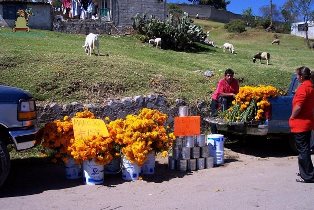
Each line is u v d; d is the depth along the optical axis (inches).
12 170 268.8
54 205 202.7
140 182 242.1
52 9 941.8
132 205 202.7
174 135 267.1
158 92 393.4
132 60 515.8
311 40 1672.0
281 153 328.8
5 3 903.7
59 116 329.1
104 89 378.3
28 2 900.0
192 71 511.5
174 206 201.0
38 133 245.4
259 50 1100.5
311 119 243.1
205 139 286.2
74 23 920.9
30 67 398.3
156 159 301.9
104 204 204.1
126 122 248.5
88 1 1125.1
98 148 234.8
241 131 316.2
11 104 221.5
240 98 316.5
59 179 248.8
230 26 1802.4
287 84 498.6
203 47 920.3
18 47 524.1
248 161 300.8
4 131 225.0
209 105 387.5
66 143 239.8
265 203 205.6
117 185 236.4
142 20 915.4
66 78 381.1
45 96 349.7
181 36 849.5
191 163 270.5
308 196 217.0
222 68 575.5
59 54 465.7
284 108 312.2
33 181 244.8
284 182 243.3
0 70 383.9
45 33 789.2
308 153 241.6
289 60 862.5
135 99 356.5
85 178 237.8
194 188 230.7
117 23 1117.7
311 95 242.5
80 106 337.7
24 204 204.1
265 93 309.3
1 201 208.7
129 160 242.4
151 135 245.1
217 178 251.6
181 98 383.9
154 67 475.8
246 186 234.4
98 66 428.1
